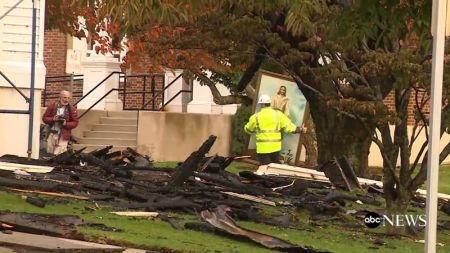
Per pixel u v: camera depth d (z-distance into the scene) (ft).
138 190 118.42
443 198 155.43
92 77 244.22
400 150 113.91
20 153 161.38
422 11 97.04
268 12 124.26
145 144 218.79
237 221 107.04
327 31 106.73
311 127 199.21
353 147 155.33
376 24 101.45
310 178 157.99
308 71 119.14
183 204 108.58
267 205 124.57
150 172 144.97
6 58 161.48
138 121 219.20
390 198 111.96
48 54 273.95
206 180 139.23
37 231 84.17
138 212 102.58
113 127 223.51
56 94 258.37
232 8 124.36
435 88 60.85
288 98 193.36
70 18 186.70
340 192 143.54
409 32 104.83
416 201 146.82
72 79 242.99
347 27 102.94
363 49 112.57
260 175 150.92
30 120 152.25
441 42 60.95
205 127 221.87
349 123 152.66
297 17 99.91
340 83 121.80
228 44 129.70
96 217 96.37
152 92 237.45
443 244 110.32
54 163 141.08
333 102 107.86
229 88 209.56
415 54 104.37
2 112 149.79
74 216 93.15
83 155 147.74
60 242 79.71
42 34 164.04
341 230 111.34
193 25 136.67
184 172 127.03
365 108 104.32
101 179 126.82
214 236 92.68
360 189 149.38
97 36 185.37
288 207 124.47
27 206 99.04
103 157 160.04
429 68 100.99
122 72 229.04
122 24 96.73
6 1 160.56
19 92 153.48
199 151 127.85
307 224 113.09
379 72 104.99
